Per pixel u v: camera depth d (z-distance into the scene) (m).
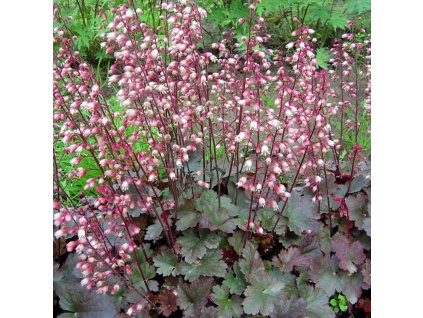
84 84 0.63
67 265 0.74
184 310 0.68
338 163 0.91
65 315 0.65
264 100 1.23
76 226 0.61
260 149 0.68
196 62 0.70
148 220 0.81
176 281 0.73
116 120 1.06
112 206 0.77
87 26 1.44
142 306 0.65
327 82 0.75
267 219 0.80
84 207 0.85
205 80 0.70
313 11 1.58
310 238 0.79
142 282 0.72
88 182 0.63
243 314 0.69
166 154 0.72
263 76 0.69
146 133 0.69
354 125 0.95
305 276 0.75
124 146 0.62
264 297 0.67
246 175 0.85
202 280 0.70
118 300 0.69
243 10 1.41
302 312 0.66
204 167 0.80
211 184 0.82
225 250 0.77
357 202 0.82
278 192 0.68
